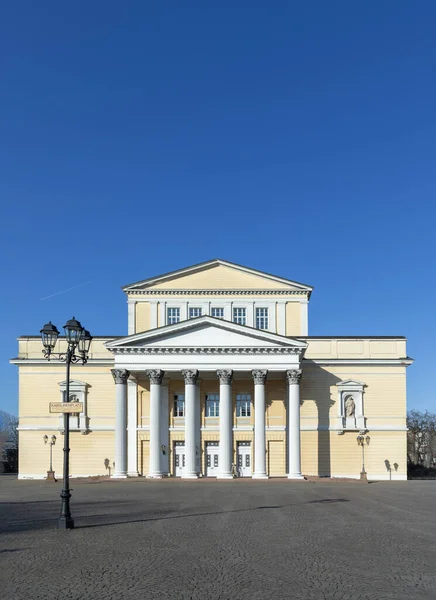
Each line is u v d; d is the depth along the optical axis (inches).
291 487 2017.7
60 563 680.4
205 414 2618.1
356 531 921.5
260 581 587.8
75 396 2667.3
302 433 2618.1
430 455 4616.1
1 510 1270.9
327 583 578.2
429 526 981.8
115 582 587.8
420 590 550.9
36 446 2662.4
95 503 1421.0
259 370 2410.2
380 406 2637.8
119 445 2399.1
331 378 2650.1
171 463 2591.0
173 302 2689.5
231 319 2674.7
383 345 2677.2
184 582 585.6
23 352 2704.2
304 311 2679.6
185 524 1013.2
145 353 2423.7
